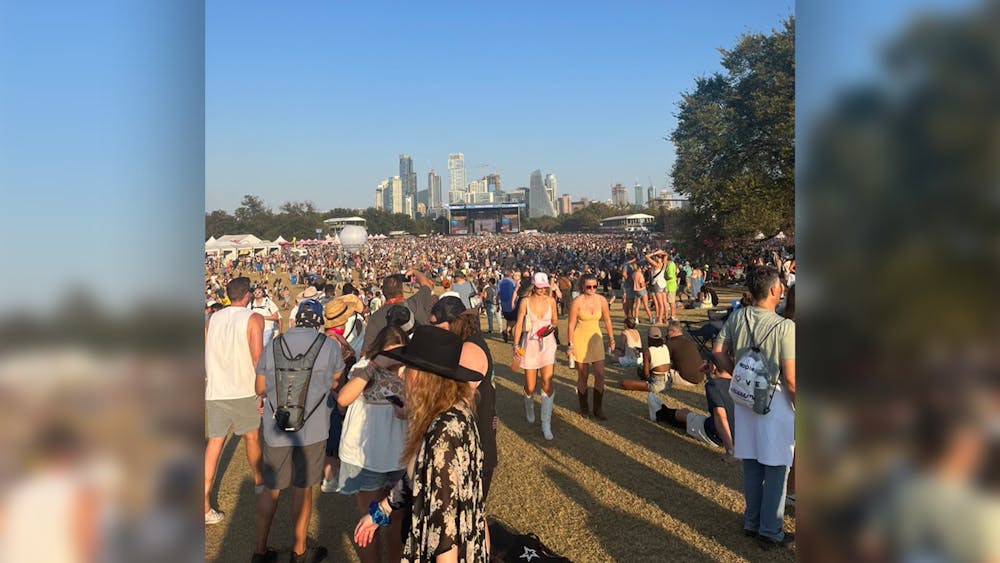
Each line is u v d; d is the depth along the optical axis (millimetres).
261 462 5207
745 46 31844
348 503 5156
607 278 26375
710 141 32781
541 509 4848
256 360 4855
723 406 5410
